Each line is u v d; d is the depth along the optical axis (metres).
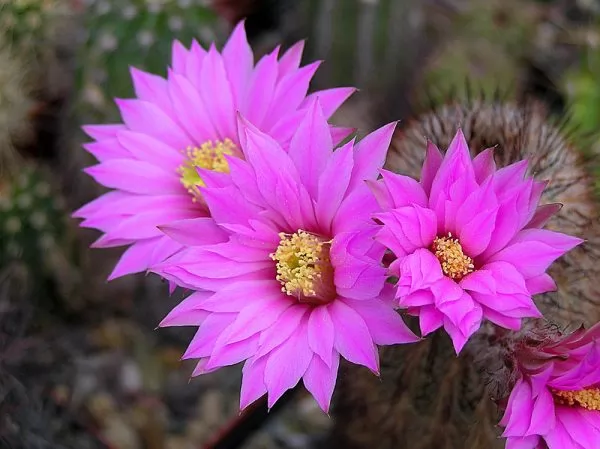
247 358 0.22
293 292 0.22
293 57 0.25
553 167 0.26
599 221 0.26
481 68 0.43
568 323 0.25
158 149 0.25
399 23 0.40
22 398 0.32
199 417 0.39
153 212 0.24
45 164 0.40
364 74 0.40
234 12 0.47
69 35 0.37
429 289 0.20
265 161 0.22
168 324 0.22
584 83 0.44
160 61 0.34
